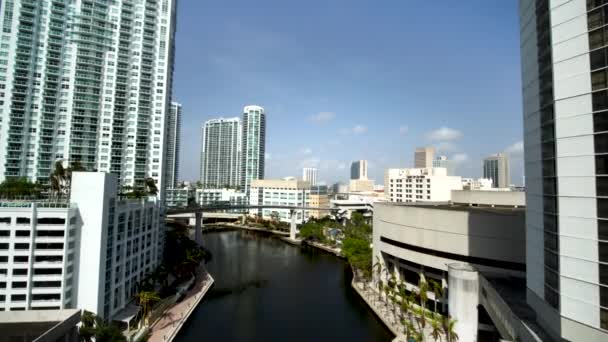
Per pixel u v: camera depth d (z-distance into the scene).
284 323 77.81
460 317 61.41
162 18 128.50
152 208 92.94
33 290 59.53
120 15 122.31
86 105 117.56
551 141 38.81
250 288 102.94
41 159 113.25
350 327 75.75
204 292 94.56
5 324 50.44
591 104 34.31
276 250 162.25
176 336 69.81
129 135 121.62
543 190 40.84
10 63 109.69
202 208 170.12
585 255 34.28
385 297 88.62
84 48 118.00
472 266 68.75
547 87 39.75
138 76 122.94
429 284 78.62
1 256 58.97
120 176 120.81
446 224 74.50
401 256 84.94
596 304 33.25
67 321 50.19
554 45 37.78
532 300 44.31
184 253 102.56
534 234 43.56
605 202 32.94
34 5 112.69
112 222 69.81
